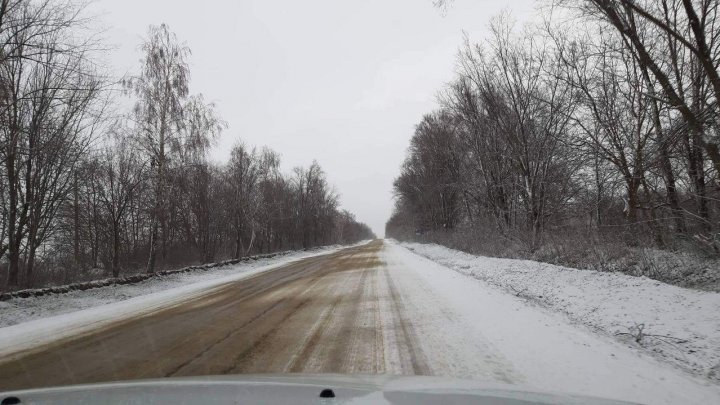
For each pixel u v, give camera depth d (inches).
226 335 284.5
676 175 585.6
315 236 2741.1
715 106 396.8
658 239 571.2
